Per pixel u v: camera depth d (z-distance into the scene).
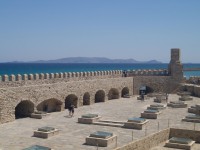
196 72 177.62
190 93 71.75
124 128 40.09
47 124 42.62
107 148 31.23
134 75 77.81
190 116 44.44
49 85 51.03
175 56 76.88
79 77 58.81
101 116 47.69
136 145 33.09
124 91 74.50
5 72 174.75
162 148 35.31
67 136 36.06
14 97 44.59
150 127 40.16
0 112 42.47
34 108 48.09
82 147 31.58
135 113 50.62
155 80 77.06
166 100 63.25
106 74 67.50
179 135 39.12
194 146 36.03
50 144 32.53
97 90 63.03
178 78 76.19
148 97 70.62
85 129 39.69
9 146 31.62
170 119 45.44
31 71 192.62
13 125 41.84
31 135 36.34
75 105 57.59
